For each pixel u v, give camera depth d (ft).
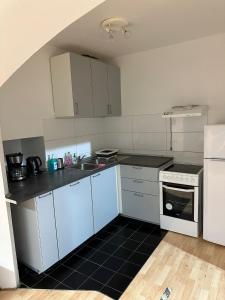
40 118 8.92
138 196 10.04
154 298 6.08
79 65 9.07
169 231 9.46
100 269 7.38
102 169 9.29
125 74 11.51
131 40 9.16
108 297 6.19
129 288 6.48
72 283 6.80
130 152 11.98
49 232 7.09
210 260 7.48
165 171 9.12
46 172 8.89
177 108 9.50
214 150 7.75
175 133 10.53
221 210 7.91
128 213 10.48
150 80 10.85
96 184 9.10
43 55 8.90
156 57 10.51
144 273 7.06
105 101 10.64
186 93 10.03
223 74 9.11
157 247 8.39
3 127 7.66
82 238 8.43
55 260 7.33
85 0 4.06
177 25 7.85
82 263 7.72
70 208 7.84
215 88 9.36
